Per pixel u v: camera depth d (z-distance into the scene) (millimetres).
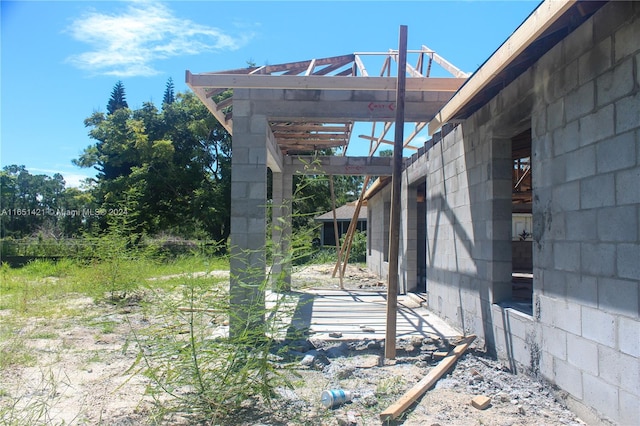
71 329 7465
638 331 3189
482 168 6012
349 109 6746
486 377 4969
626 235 3318
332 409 4094
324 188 27062
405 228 11008
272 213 11406
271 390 4090
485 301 5883
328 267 19172
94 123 30656
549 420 3828
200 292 3996
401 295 10766
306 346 5969
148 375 3900
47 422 3752
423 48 7293
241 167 6652
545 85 4480
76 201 32062
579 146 3916
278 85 6000
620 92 3389
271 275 4383
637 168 3213
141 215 24875
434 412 4008
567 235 4086
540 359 4547
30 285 12102
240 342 3977
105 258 10047
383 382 4801
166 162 25766
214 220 25016
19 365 5422
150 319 8102
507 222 5699
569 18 3965
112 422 3793
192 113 27109
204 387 3859
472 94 4902
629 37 3295
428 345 6047
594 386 3676
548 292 4402
